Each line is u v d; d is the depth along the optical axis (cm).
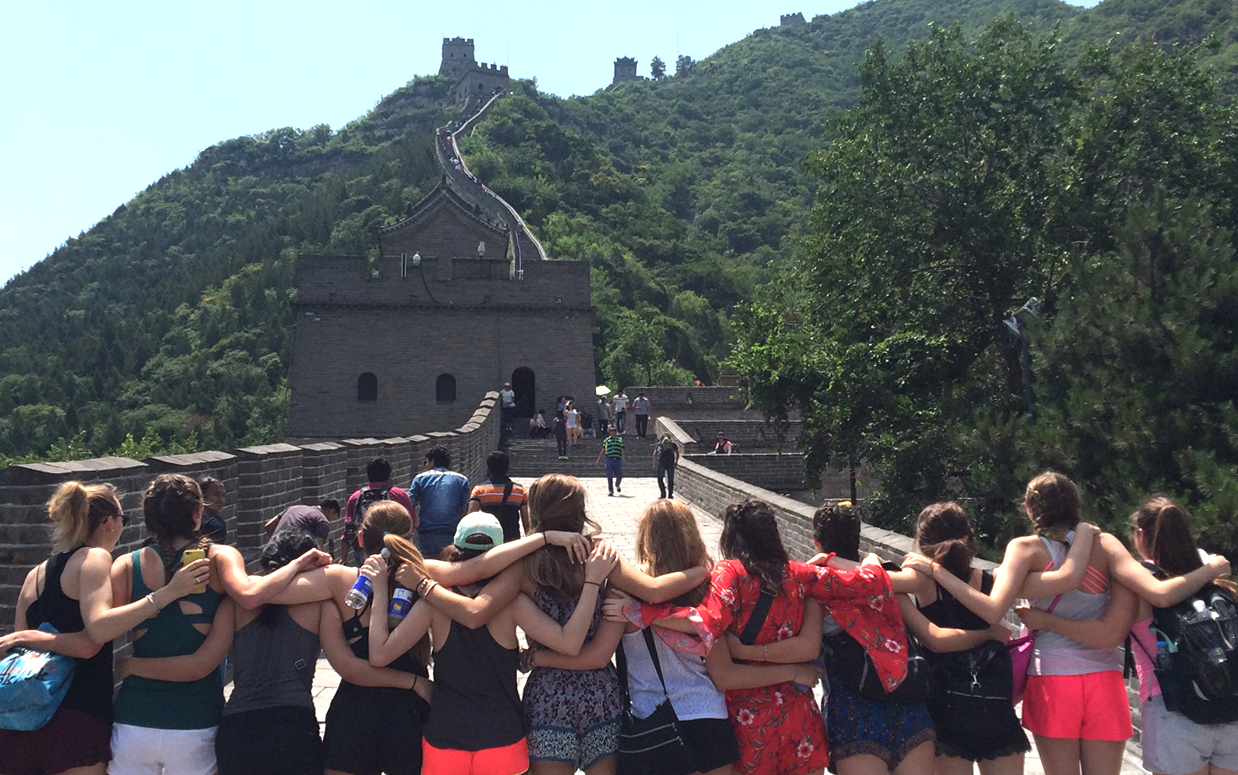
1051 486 514
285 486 1030
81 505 479
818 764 478
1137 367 1568
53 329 13388
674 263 12525
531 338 4403
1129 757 666
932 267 2394
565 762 466
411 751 481
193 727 471
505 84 18350
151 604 460
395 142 18712
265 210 17438
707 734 461
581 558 472
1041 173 2328
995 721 487
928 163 2352
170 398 9412
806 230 15050
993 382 2375
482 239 5291
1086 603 505
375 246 11088
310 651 486
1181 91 2273
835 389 2297
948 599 505
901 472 2155
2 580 578
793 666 480
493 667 471
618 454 2512
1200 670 465
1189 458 1356
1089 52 2373
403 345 4319
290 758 468
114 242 16650
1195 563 490
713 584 472
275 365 9594
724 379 4800
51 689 446
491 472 948
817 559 508
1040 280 2278
